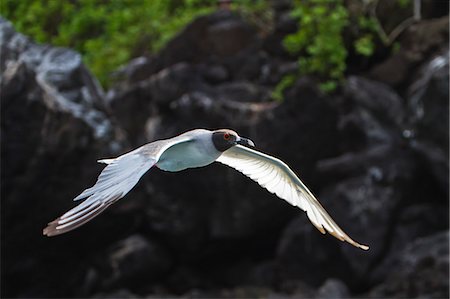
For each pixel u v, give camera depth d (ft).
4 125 56.18
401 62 64.75
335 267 58.18
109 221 58.39
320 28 64.85
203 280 60.75
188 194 59.88
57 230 20.48
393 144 59.72
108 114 60.44
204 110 60.08
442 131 58.54
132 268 58.29
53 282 58.54
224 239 60.13
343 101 61.31
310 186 60.34
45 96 57.06
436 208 58.59
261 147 59.57
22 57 61.11
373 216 57.67
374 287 57.31
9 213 56.49
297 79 63.62
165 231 59.57
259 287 59.67
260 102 63.52
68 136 56.70
